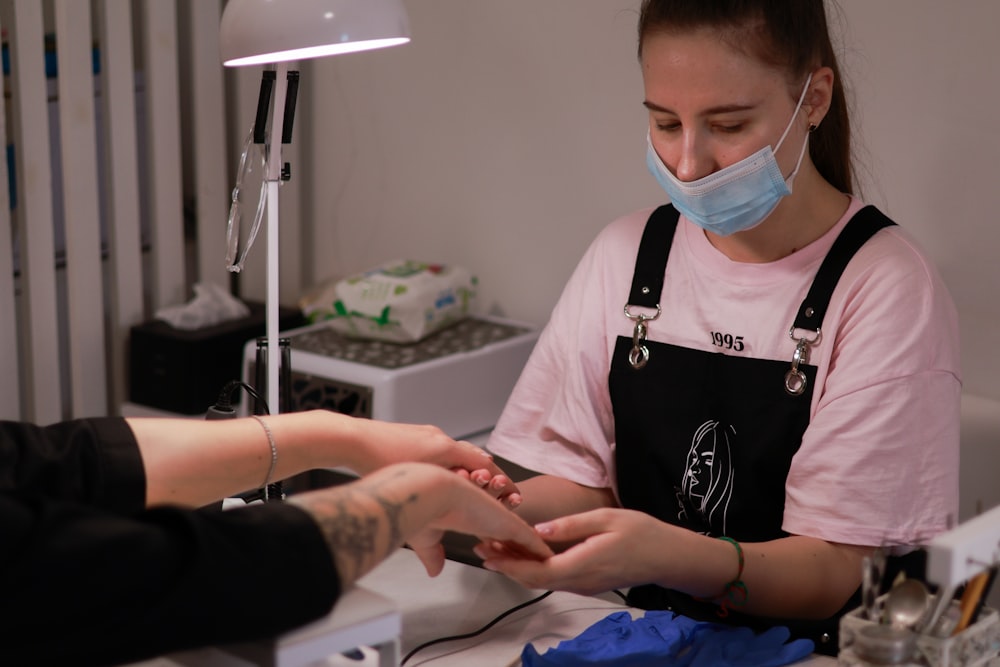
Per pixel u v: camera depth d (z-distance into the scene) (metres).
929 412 1.42
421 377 2.40
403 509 1.00
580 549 1.26
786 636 1.28
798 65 1.41
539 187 2.68
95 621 0.85
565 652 1.22
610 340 1.65
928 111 2.19
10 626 0.84
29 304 2.65
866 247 1.51
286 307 3.00
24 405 2.90
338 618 0.93
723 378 1.56
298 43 1.27
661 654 1.23
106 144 2.73
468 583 1.43
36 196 2.61
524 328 2.71
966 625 0.99
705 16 1.37
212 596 0.86
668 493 1.62
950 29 2.14
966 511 2.06
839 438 1.42
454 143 2.77
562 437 1.67
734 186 1.44
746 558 1.37
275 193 1.35
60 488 1.13
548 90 2.61
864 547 1.42
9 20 2.52
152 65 2.74
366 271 2.92
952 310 1.50
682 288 1.61
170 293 2.89
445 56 2.73
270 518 0.93
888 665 0.97
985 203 2.17
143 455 1.19
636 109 2.50
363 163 2.93
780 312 1.53
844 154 1.58
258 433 1.28
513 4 2.61
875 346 1.44
